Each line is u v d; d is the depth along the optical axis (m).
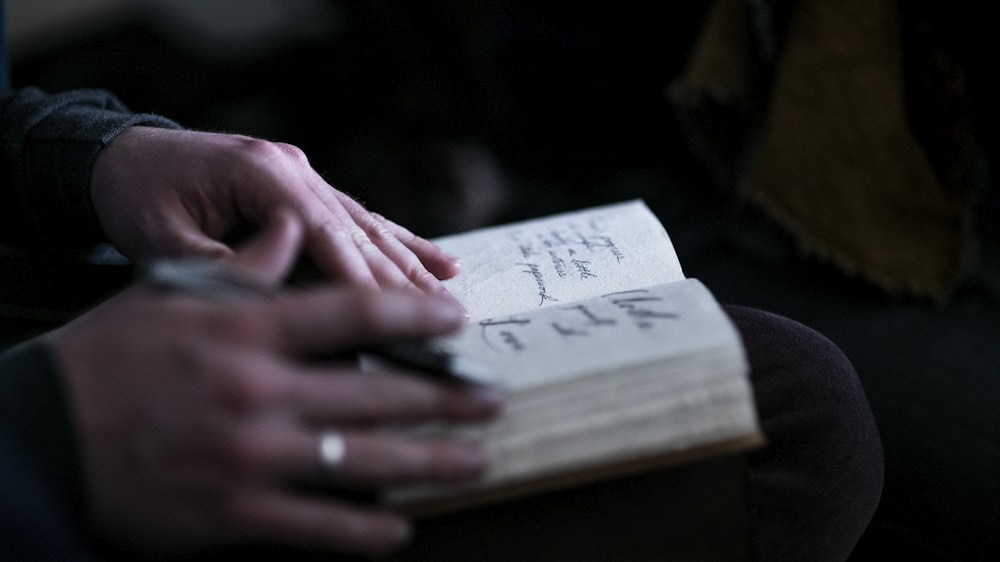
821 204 1.47
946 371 1.18
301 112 2.93
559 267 0.91
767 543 0.81
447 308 0.69
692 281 0.79
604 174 1.91
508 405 0.70
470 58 2.36
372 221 0.94
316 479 0.67
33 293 1.03
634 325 0.74
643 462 0.71
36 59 3.15
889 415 1.12
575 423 0.71
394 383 0.68
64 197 0.98
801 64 1.41
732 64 1.50
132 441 0.67
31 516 0.69
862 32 1.35
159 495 0.68
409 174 2.38
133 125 1.00
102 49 3.24
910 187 1.41
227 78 3.12
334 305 0.67
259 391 0.65
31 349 0.72
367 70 2.98
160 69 3.16
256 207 0.90
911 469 1.04
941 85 1.33
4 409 0.69
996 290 1.38
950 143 1.34
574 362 0.71
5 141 1.00
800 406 0.86
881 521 1.02
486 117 2.45
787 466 0.84
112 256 1.04
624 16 1.75
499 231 1.00
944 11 1.29
